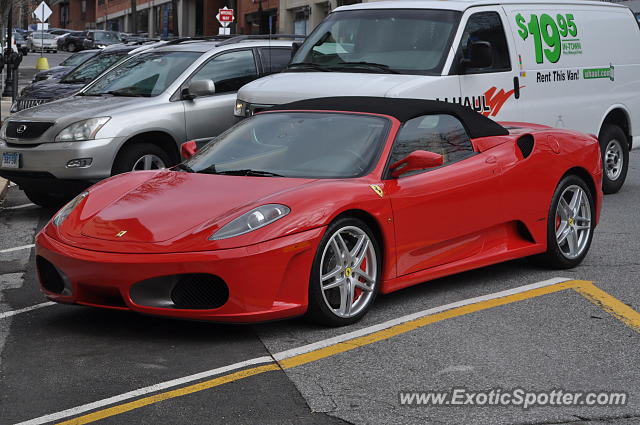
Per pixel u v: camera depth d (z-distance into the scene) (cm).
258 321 493
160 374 450
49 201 1020
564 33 991
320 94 830
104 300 513
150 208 524
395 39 891
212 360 471
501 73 905
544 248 660
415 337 507
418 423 386
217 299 491
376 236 550
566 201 682
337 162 561
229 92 1023
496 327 526
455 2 912
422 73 849
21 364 469
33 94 1505
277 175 557
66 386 435
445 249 593
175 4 5100
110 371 456
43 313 571
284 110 629
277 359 471
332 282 523
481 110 880
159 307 488
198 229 493
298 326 529
